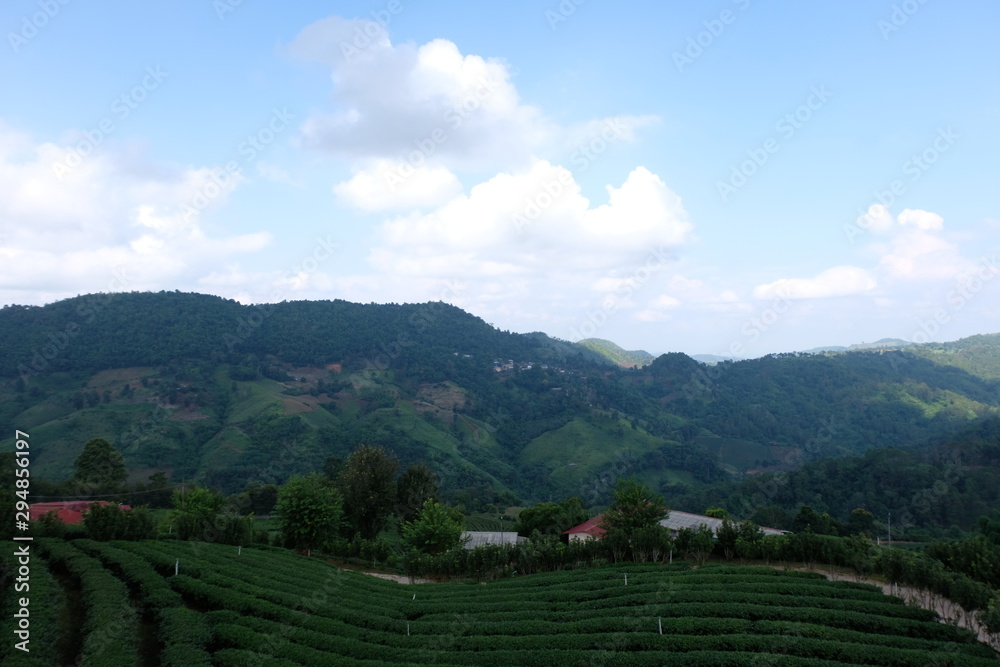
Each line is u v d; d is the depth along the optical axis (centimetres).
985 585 3005
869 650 2503
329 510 5531
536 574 4516
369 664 2517
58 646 2516
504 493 12019
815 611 2967
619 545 4600
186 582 3222
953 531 7425
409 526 5791
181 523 4925
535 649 2781
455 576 4825
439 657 2702
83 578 3105
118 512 4281
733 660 2461
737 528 4878
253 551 4828
